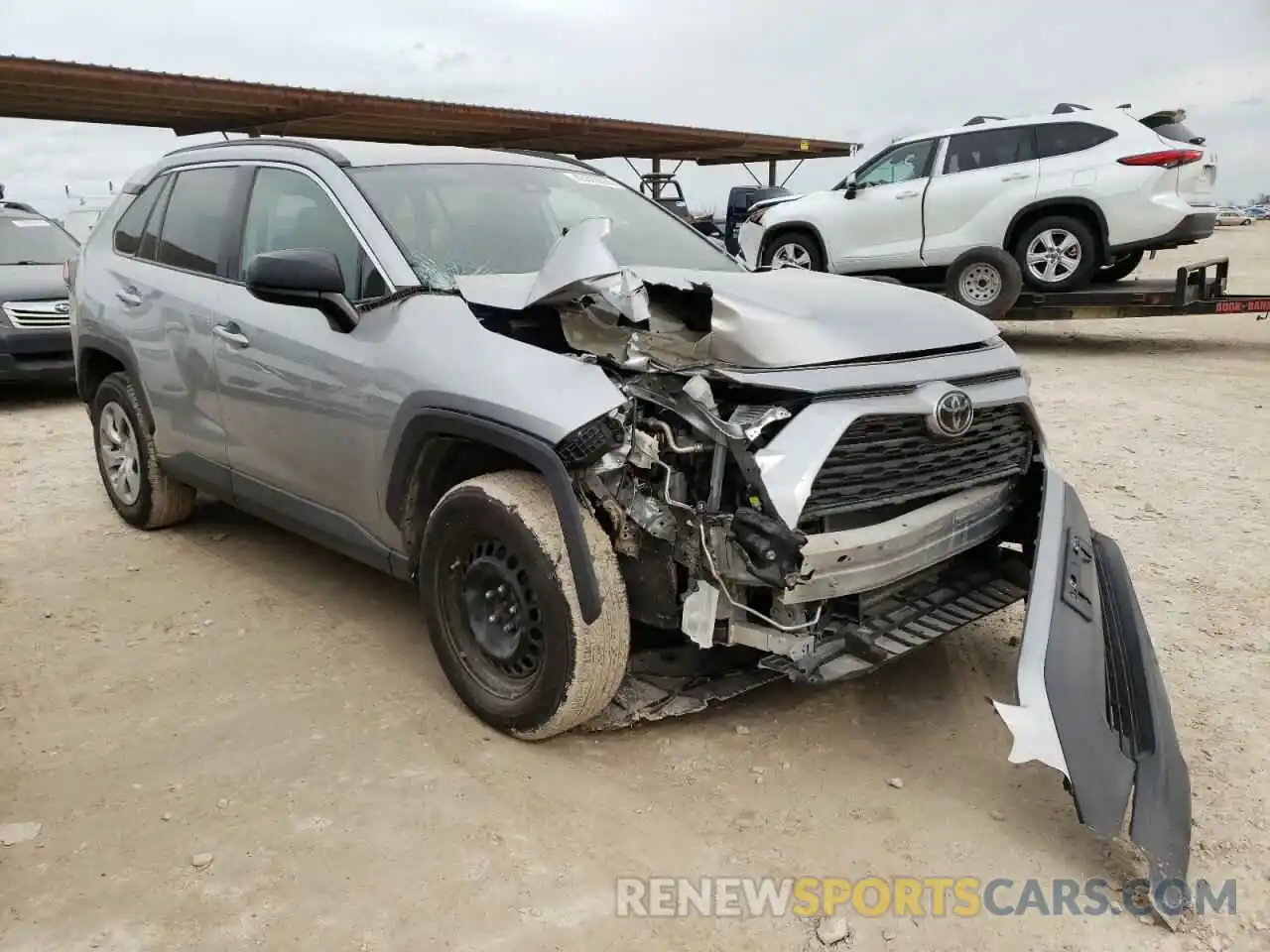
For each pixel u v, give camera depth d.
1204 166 10.16
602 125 15.45
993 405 3.38
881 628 3.27
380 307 3.60
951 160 11.09
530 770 3.18
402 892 2.64
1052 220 10.52
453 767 3.20
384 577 4.75
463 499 3.26
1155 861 2.63
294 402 3.92
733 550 2.89
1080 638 3.11
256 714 3.53
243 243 4.36
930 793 3.10
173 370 4.66
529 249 4.00
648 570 3.09
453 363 3.28
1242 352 10.83
